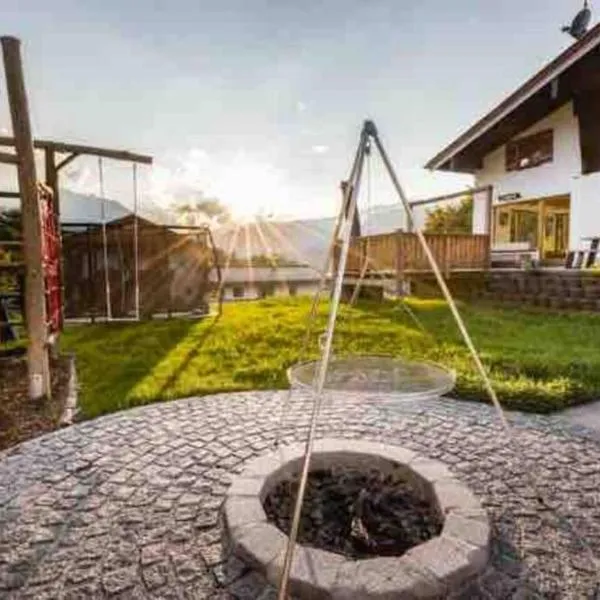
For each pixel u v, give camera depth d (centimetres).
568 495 223
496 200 1335
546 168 1195
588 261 945
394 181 216
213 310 873
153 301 824
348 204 202
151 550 183
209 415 330
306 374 285
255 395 377
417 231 221
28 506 214
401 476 238
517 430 303
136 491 227
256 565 168
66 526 199
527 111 1171
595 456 266
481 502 213
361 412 335
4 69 360
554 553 181
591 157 1080
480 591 161
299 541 195
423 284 970
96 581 167
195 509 211
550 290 848
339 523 208
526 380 393
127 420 320
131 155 630
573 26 1070
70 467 251
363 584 154
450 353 492
